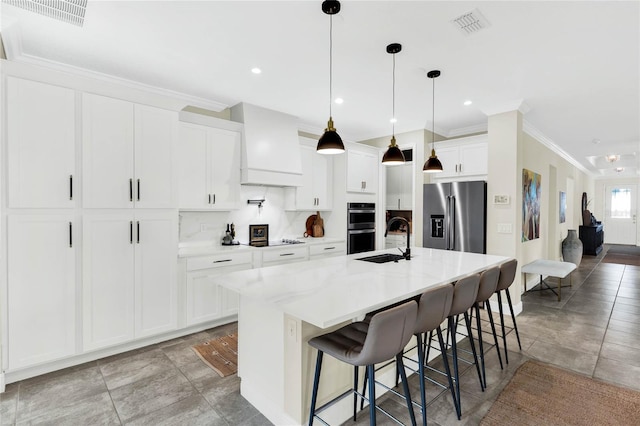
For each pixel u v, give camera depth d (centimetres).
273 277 220
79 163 258
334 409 194
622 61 279
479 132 497
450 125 494
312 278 216
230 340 316
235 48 262
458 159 472
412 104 396
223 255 354
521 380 246
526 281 504
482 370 240
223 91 355
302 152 467
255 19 222
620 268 693
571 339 323
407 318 155
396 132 524
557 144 616
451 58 277
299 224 499
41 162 241
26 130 235
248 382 218
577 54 268
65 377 246
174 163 311
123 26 231
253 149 391
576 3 202
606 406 213
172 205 310
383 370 228
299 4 206
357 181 511
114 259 277
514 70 299
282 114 424
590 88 340
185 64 290
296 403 180
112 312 277
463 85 335
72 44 256
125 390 230
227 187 381
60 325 252
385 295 177
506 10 210
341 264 267
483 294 233
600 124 474
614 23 222
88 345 265
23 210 236
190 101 372
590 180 1074
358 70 302
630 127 490
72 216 256
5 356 230
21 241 236
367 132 536
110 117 273
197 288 334
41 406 211
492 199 405
